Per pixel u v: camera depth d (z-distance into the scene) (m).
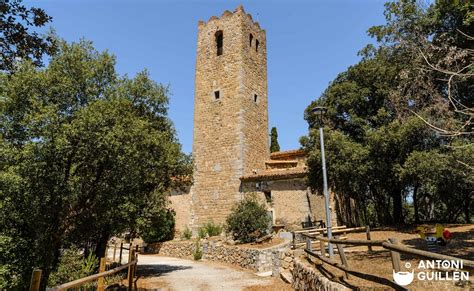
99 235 14.26
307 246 10.35
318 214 21.03
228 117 23.30
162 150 13.98
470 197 20.67
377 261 9.11
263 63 27.06
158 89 15.70
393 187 19.69
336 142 17.97
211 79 24.84
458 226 17.84
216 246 18.11
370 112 20.42
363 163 17.36
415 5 10.39
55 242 10.86
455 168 13.33
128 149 10.48
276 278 12.09
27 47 6.25
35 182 9.41
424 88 9.84
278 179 20.56
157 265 16.55
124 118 11.11
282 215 19.94
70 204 10.91
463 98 11.29
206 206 22.59
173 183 17.75
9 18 5.91
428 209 33.44
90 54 13.09
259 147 24.31
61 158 9.98
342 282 6.36
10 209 9.55
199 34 26.58
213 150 23.28
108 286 9.57
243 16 24.97
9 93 9.94
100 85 12.61
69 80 10.91
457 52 8.38
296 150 25.41
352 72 21.70
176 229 24.38
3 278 9.15
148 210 14.34
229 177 22.20
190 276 12.88
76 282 5.10
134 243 25.52
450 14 10.94
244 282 11.46
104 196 11.23
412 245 12.04
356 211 27.06
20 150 9.23
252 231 17.50
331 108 21.45
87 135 9.77
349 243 6.09
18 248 9.72
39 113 9.66
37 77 10.01
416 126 14.67
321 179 19.02
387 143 16.19
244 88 23.64
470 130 10.88
